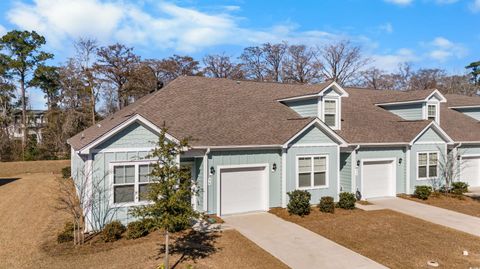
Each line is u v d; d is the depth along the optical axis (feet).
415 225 51.47
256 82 81.66
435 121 77.15
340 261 37.47
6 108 152.97
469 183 86.74
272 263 36.24
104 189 44.37
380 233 47.39
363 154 69.00
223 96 71.31
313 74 181.16
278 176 58.65
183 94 68.90
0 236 44.50
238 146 54.39
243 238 43.68
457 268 36.19
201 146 51.88
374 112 83.66
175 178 32.40
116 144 44.80
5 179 99.55
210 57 179.01
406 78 217.15
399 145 72.02
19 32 150.41
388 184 72.69
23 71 153.58
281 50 184.03
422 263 37.40
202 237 43.62
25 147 137.49
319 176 61.62
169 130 55.06
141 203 46.16
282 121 65.36
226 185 55.57
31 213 56.85
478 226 51.70
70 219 52.65
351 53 179.11
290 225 49.85
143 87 160.45
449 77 220.02
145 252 37.91
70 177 94.79
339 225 50.47
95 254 37.45
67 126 139.13
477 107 100.68
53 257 36.73
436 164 77.00
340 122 70.90
